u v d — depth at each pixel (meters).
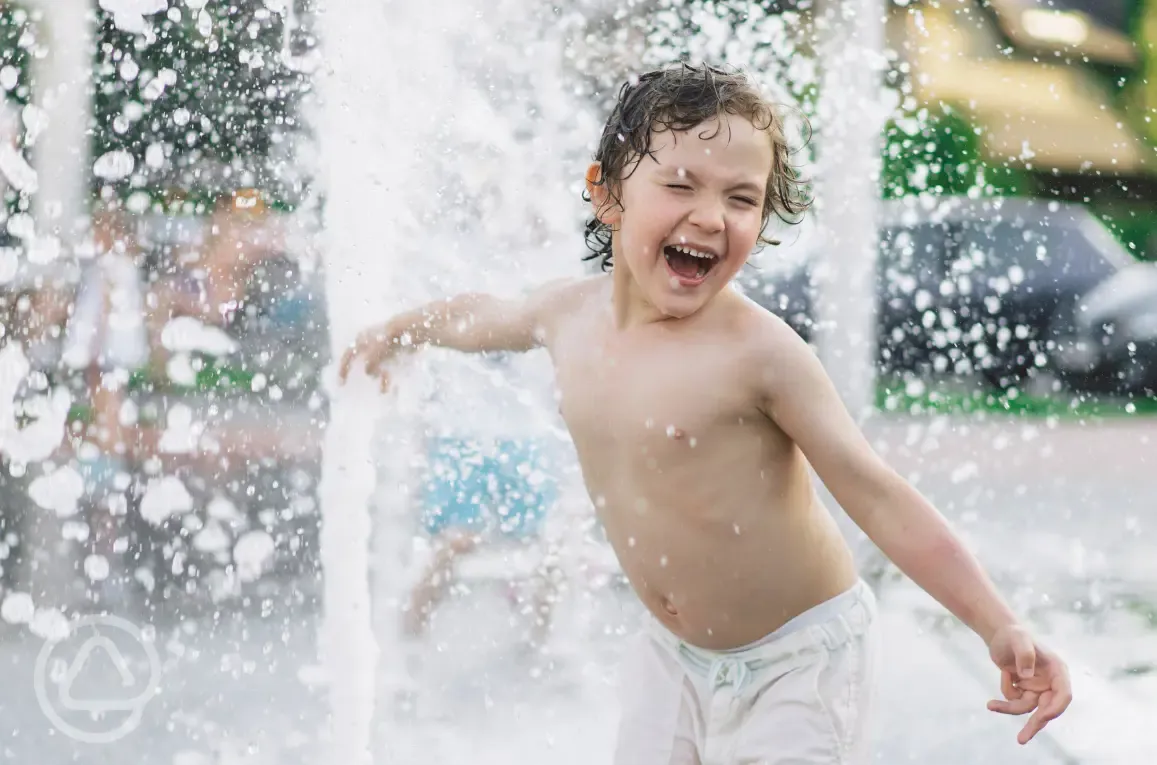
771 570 1.76
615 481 1.83
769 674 1.78
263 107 3.77
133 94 3.96
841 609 1.80
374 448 3.05
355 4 3.17
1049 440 6.41
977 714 2.74
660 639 1.88
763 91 1.83
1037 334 8.11
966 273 7.00
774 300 4.88
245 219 3.83
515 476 3.12
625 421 1.79
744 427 1.73
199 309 3.84
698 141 1.70
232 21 3.72
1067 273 8.34
